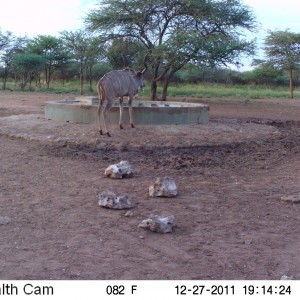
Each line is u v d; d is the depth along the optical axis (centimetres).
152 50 2744
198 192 834
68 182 883
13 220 664
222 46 2752
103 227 645
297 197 783
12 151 1138
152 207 737
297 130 1722
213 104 2967
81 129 1309
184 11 2872
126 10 2909
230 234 629
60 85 5003
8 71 4909
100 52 3191
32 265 518
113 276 495
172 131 1319
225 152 1204
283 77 6056
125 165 942
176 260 542
